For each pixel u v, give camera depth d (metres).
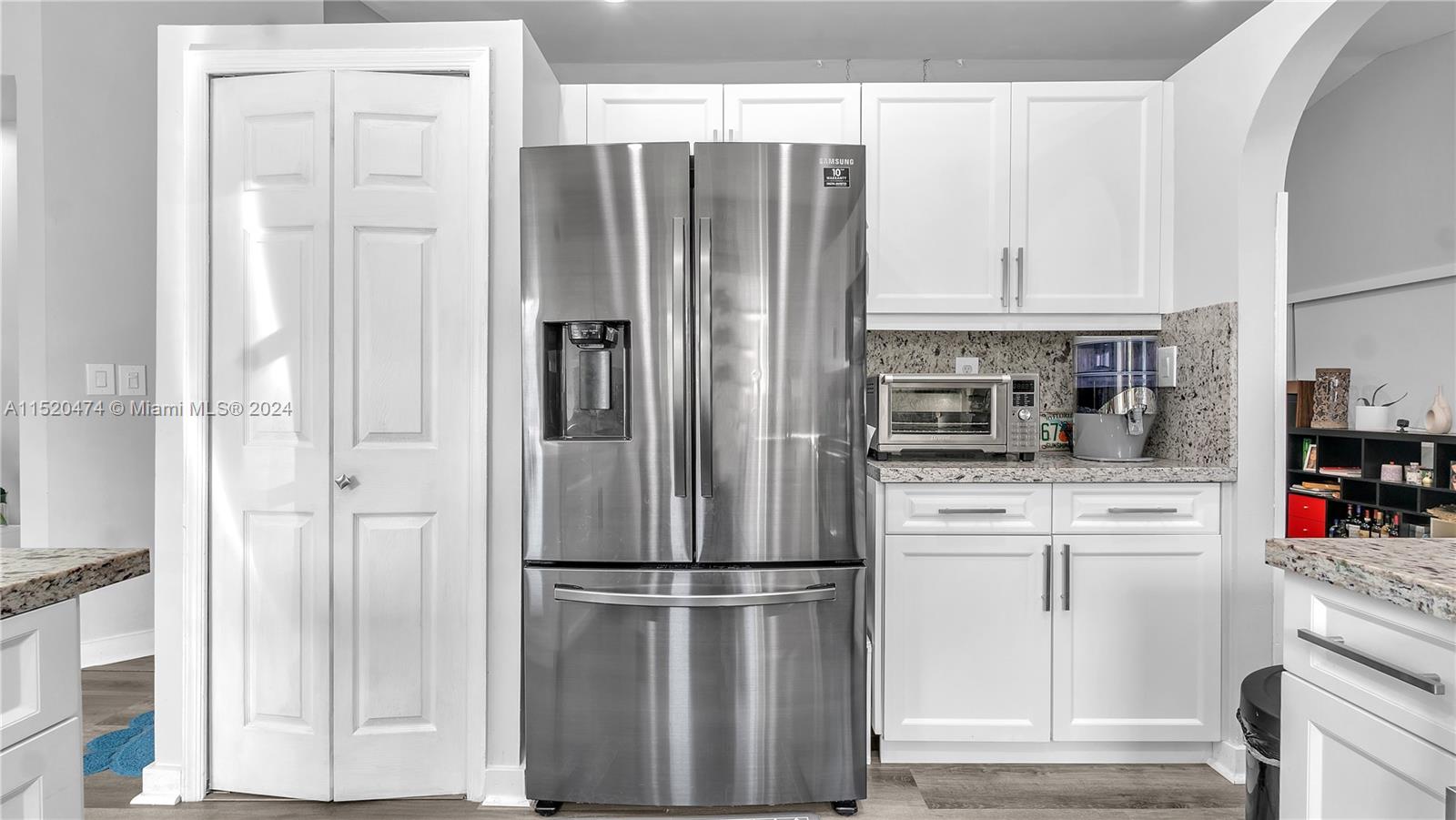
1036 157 2.57
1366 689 0.96
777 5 3.10
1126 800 2.11
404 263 2.04
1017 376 2.51
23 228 2.89
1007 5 3.10
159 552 2.08
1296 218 4.69
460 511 2.06
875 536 2.29
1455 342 3.73
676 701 1.98
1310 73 2.07
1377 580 0.92
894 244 2.58
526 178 1.97
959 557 2.28
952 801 2.10
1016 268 2.58
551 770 2.01
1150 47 3.46
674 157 1.94
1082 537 2.26
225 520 2.07
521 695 2.08
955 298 2.58
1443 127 3.74
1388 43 3.87
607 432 2.05
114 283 3.08
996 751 2.32
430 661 2.07
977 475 2.24
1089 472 2.24
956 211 2.57
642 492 1.98
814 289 1.97
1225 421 2.29
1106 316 2.62
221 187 2.05
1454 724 0.84
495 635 2.07
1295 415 4.71
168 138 2.06
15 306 3.20
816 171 1.96
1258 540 2.26
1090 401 2.57
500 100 2.04
